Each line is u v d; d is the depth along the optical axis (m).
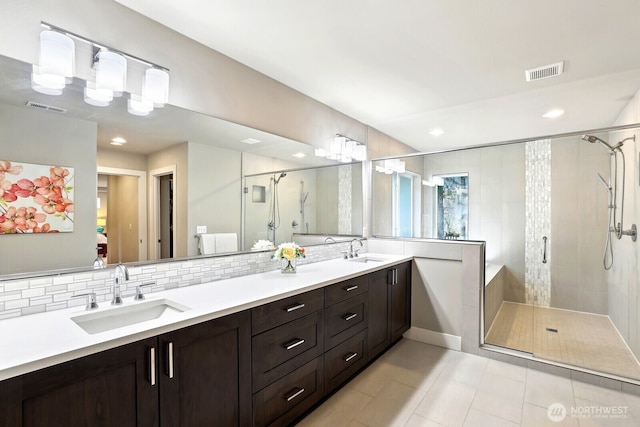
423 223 3.76
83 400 1.04
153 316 1.60
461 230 3.62
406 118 3.51
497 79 2.56
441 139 4.38
